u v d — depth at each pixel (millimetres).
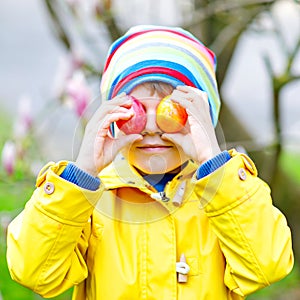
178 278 1945
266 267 1886
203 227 1992
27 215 1883
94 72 3301
